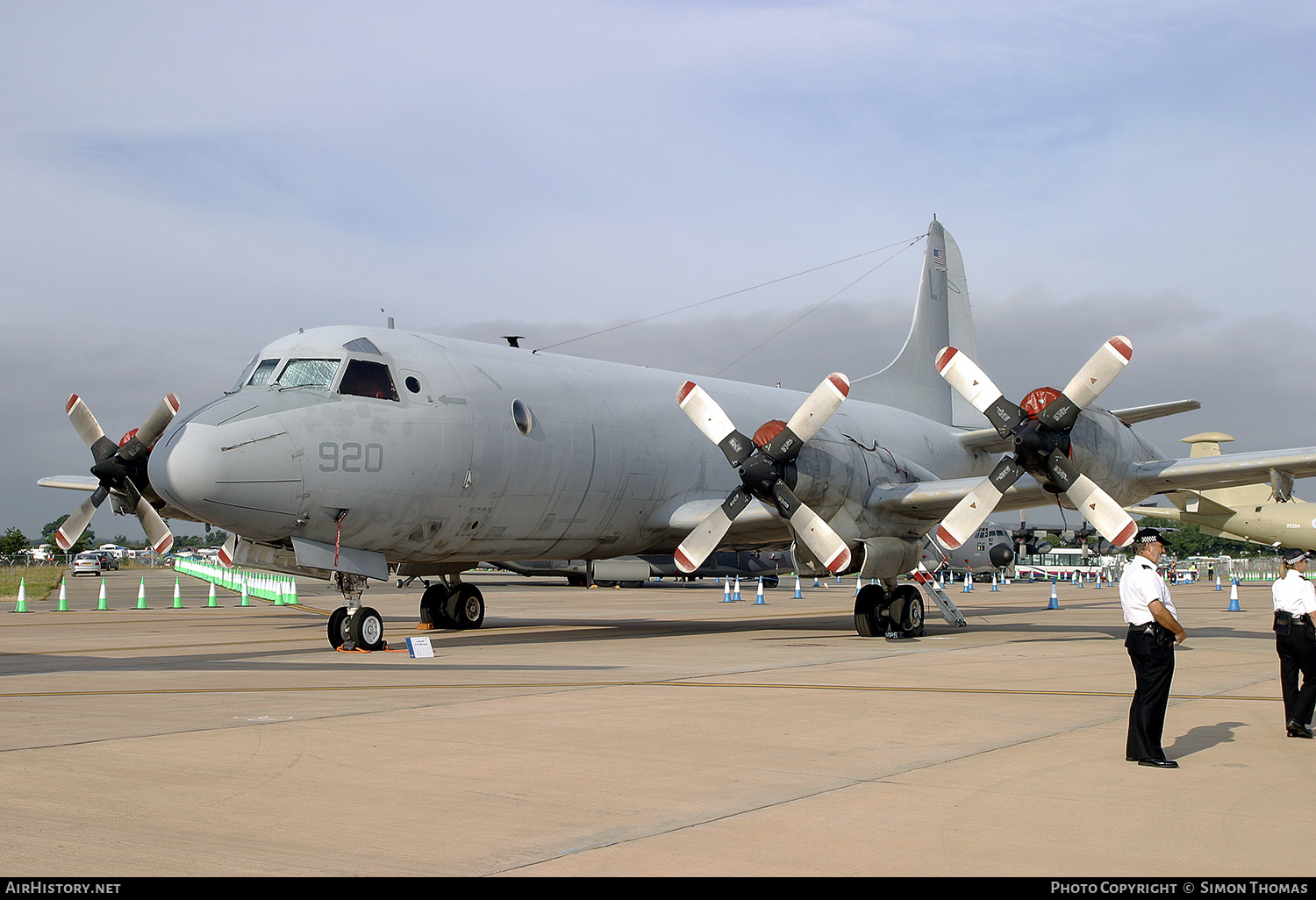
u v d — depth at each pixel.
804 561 17.06
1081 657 14.76
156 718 9.06
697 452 20.27
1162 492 18.73
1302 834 5.62
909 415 26.45
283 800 6.18
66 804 6.03
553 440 17.50
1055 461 15.36
